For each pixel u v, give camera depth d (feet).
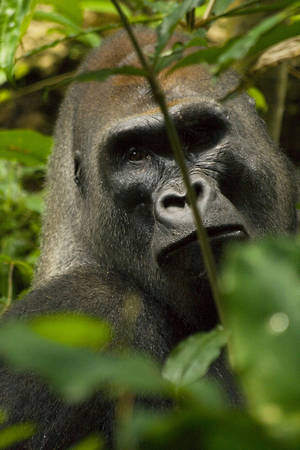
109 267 24.71
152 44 26.20
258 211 23.22
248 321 6.08
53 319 7.48
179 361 8.25
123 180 22.97
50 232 29.09
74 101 28.53
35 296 22.47
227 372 21.76
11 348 6.24
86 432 19.29
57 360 6.28
